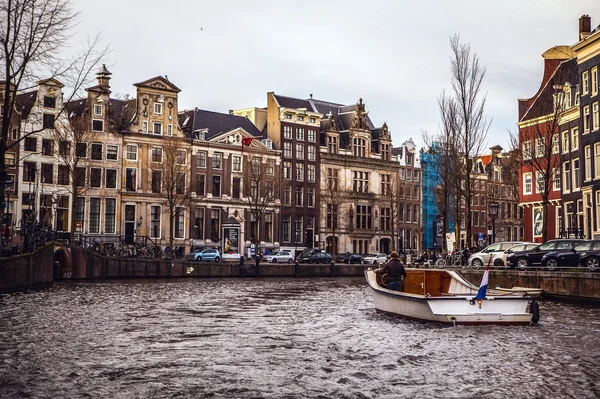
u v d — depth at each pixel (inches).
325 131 3503.9
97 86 2650.1
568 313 1026.7
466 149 1791.3
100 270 1940.2
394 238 3673.7
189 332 788.0
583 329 818.8
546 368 577.6
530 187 2303.2
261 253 2950.3
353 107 3705.7
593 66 1849.2
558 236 2143.2
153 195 2773.1
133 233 2726.4
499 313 840.3
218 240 3009.4
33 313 947.3
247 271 2342.5
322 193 3422.7
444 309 845.2
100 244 2162.9
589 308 1115.3
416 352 653.9
